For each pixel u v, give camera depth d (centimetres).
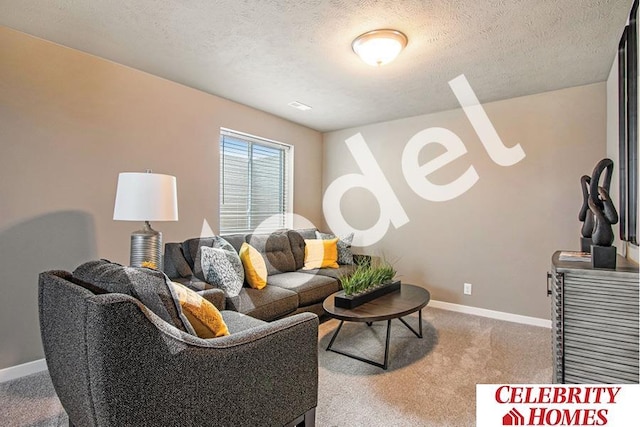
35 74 225
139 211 213
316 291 309
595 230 143
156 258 230
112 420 96
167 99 297
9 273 216
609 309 132
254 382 130
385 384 212
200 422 114
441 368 233
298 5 188
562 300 141
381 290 278
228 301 244
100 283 123
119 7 192
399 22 203
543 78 290
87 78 248
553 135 320
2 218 213
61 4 189
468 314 361
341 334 297
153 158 287
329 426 171
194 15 199
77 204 244
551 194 321
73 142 242
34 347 226
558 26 206
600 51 239
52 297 127
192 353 112
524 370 230
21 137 220
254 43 231
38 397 196
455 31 213
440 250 386
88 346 98
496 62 257
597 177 158
